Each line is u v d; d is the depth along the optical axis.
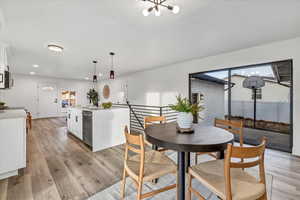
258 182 1.20
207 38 2.83
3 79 3.11
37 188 1.87
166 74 5.25
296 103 2.82
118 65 5.17
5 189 1.84
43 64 4.97
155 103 5.70
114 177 2.13
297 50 2.79
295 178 2.07
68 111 4.80
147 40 2.91
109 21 2.18
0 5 1.77
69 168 2.40
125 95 7.28
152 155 1.75
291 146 2.92
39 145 3.54
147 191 1.82
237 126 2.08
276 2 1.74
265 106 3.53
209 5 1.80
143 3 1.76
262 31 2.54
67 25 2.29
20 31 2.49
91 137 3.22
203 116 5.25
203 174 1.30
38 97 7.61
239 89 3.85
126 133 1.49
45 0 1.68
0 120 2.05
